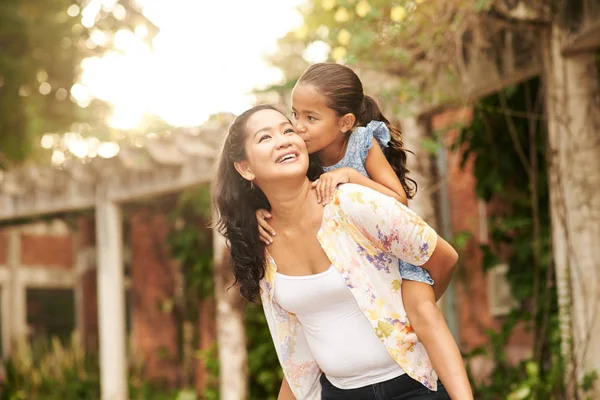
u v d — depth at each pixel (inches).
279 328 141.4
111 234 436.5
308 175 143.3
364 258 130.3
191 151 365.7
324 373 141.9
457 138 338.6
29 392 555.8
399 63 277.0
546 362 307.3
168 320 573.9
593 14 229.5
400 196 135.8
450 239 344.5
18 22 478.6
